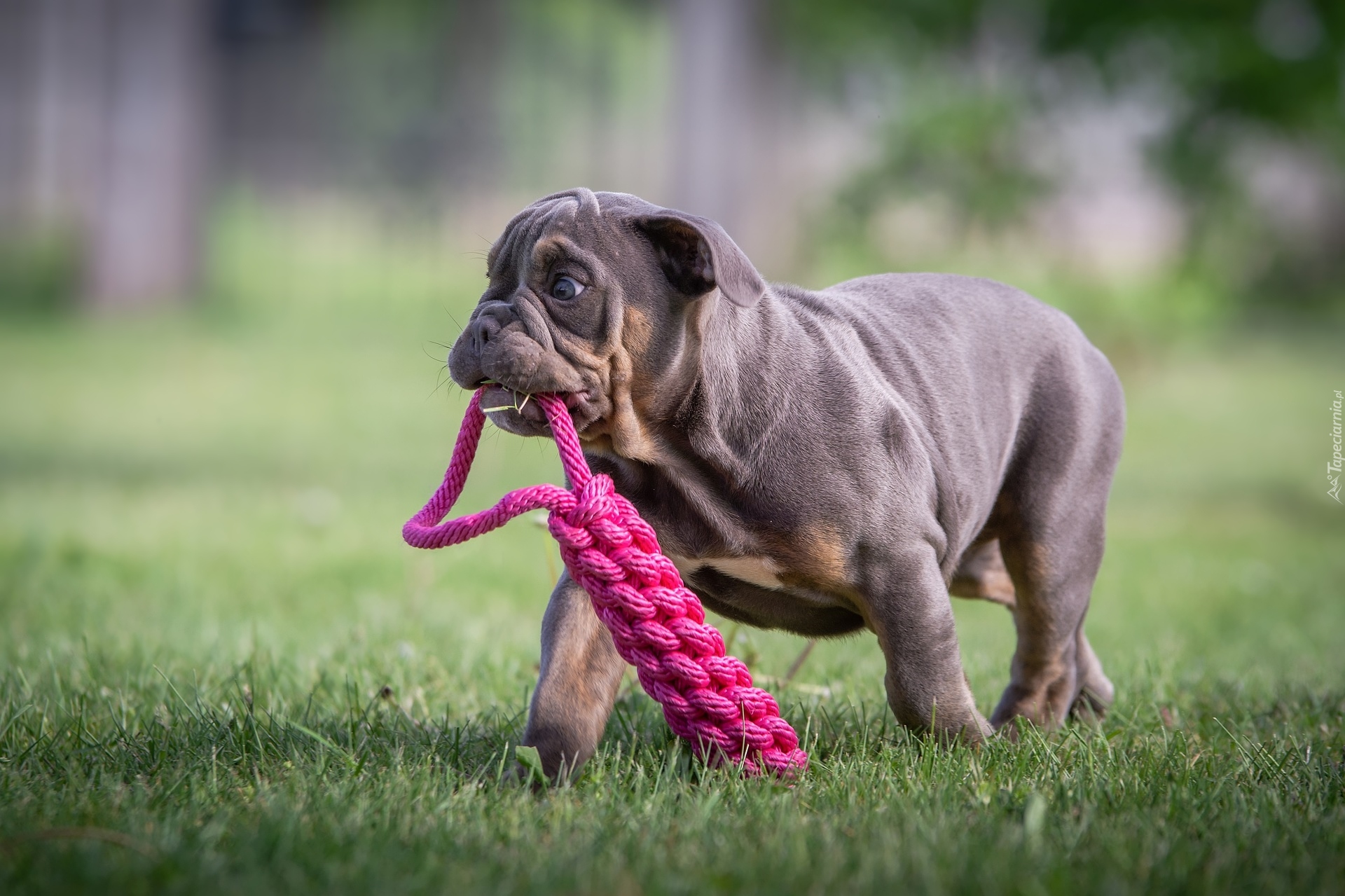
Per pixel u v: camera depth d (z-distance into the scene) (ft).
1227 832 15.97
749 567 18.84
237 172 100.01
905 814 16.51
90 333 85.66
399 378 73.82
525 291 17.98
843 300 21.17
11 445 57.31
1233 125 71.87
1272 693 25.02
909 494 18.86
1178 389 77.56
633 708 22.44
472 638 28.30
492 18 98.58
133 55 90.17
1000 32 73.72
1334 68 69.56
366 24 100.27
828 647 28.27
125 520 42.75
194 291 93.81
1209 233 73.92
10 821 15.85
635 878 14.30
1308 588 38.93
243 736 19.79
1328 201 88.89
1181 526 49.32
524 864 14.75
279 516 43.65
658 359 18.08
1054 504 21.74
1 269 100.68
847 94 82.33
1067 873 14.52
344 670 25.07
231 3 99.76
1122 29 69.46
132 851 14.78
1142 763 19.01
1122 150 73.20
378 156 99.76
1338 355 89.25
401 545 39.19
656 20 98.63
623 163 99.25
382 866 14.51
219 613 31.35
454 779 18.13
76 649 26.76
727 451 18.26
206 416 64.54
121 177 90.94
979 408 21.03
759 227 83.46
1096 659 23.94
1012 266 67.97
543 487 17.84
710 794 17.30
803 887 14.17
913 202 67.46
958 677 19.17
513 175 99.25
